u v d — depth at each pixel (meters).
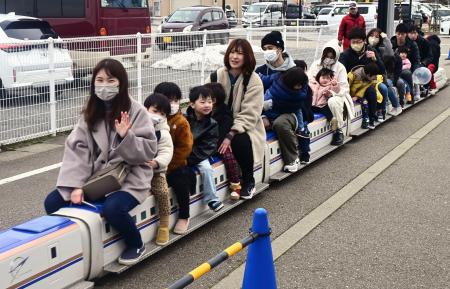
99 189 3.95
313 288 4.02
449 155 7.74
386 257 4.52
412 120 10.20
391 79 10.43
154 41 9.89
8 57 7.82
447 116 10.55
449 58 21.55
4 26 11.12
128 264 4.04
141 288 4.01
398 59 10.59
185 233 4.67
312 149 7.35
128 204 3.96
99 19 14.23
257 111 5.51
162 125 4.35
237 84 5.52
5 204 5.77
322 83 7.82
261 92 5.55
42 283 3.46
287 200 5.90
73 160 4.05
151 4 51.03
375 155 7.76
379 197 6.00
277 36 6.47
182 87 10.42
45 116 8.49
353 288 4.02
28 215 5.48
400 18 25.19
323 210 5.61
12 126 8.05
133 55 9.43
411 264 4.39
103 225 3.91
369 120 9.16
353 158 7.60
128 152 3.92
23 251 3.33
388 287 4.03
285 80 6.23
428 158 7.58
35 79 8.17
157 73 9.93
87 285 3.74
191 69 10.57
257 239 3.40
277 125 6.30
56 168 7.09
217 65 11.00
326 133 7.72
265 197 5.98
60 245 3.57
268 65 6.59
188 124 4.67
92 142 4.07
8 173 6.85
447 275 4.21
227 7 50.66
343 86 8.02
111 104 4.01
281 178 6.27
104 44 9.04
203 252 4.62
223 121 5.40
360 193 6.14
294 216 5.44
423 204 5.78
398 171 6.98
